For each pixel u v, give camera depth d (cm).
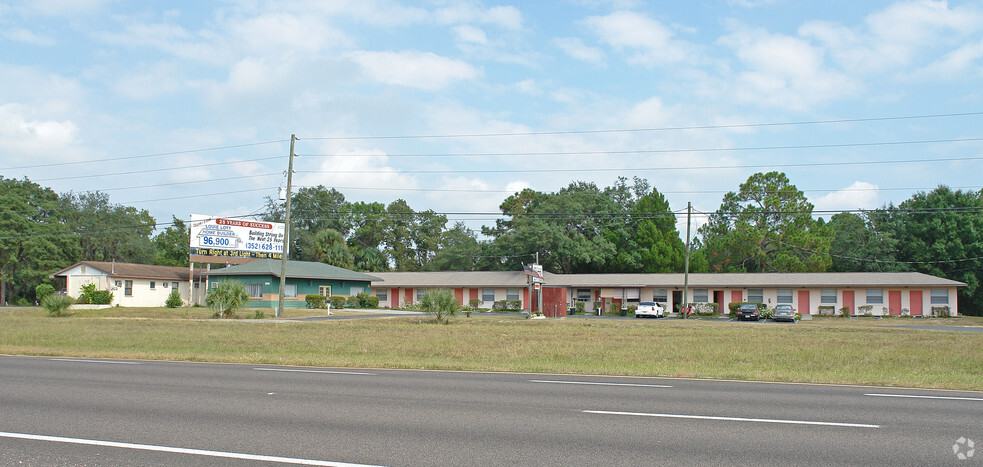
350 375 1542
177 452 764
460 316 4834
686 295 5247
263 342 2522
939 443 831
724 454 772
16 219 6950
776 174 7525
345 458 744
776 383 1450
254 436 852
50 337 2655
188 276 5962
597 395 1228
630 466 718
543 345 2419
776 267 7269
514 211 8994
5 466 702
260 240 5762
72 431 875
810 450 793
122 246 8200
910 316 5466
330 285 5850
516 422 954
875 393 1284
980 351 2269
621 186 8581
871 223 7994
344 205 9819
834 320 5231
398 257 9412
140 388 1286
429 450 783
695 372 1638
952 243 6862
